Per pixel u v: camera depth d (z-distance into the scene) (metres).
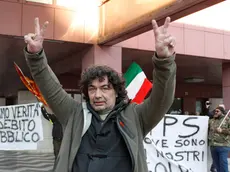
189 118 6.37
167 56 1.98
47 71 2.26
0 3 8.89
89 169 2.12
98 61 9.87
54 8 9.46
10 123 7.51
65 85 15.84
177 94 21.48
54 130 7.06
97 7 9.83
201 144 6.43
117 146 2.18
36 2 9.26
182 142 6.32
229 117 7.95
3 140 7.54
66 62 12.45
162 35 1.98
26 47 2.21
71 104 2.38
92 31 9.83
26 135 7.33
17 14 9.05
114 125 2.22
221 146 7.56
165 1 7.04
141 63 14.31
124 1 8.41
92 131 2.22
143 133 2.27
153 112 2.15
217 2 6.35
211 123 7.77
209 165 9.27
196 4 6.47
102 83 2.28
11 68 15.50
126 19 8.29
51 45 10.18
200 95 22.16
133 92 6.79
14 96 23.95
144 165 2.19
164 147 6.20
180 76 18.67
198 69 15.84
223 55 12.24
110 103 2.28
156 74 2.03
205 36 11.90
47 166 10.12
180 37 11.47
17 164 10.37
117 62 10.15
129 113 2.25
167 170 6.16
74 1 9.71
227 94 13.26
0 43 10.33
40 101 7.35
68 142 2.24
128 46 10.52
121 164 2.15
